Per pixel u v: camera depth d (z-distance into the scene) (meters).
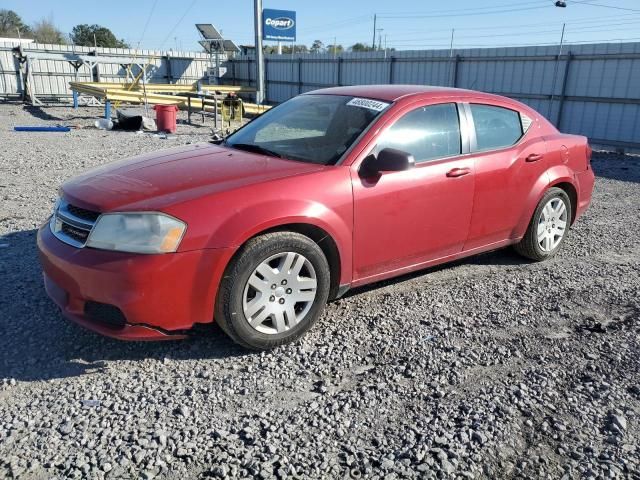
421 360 3.44
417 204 3.98
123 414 2.82
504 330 3.88
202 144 4.52
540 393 3.12
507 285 4.70
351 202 3.62
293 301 3.47
